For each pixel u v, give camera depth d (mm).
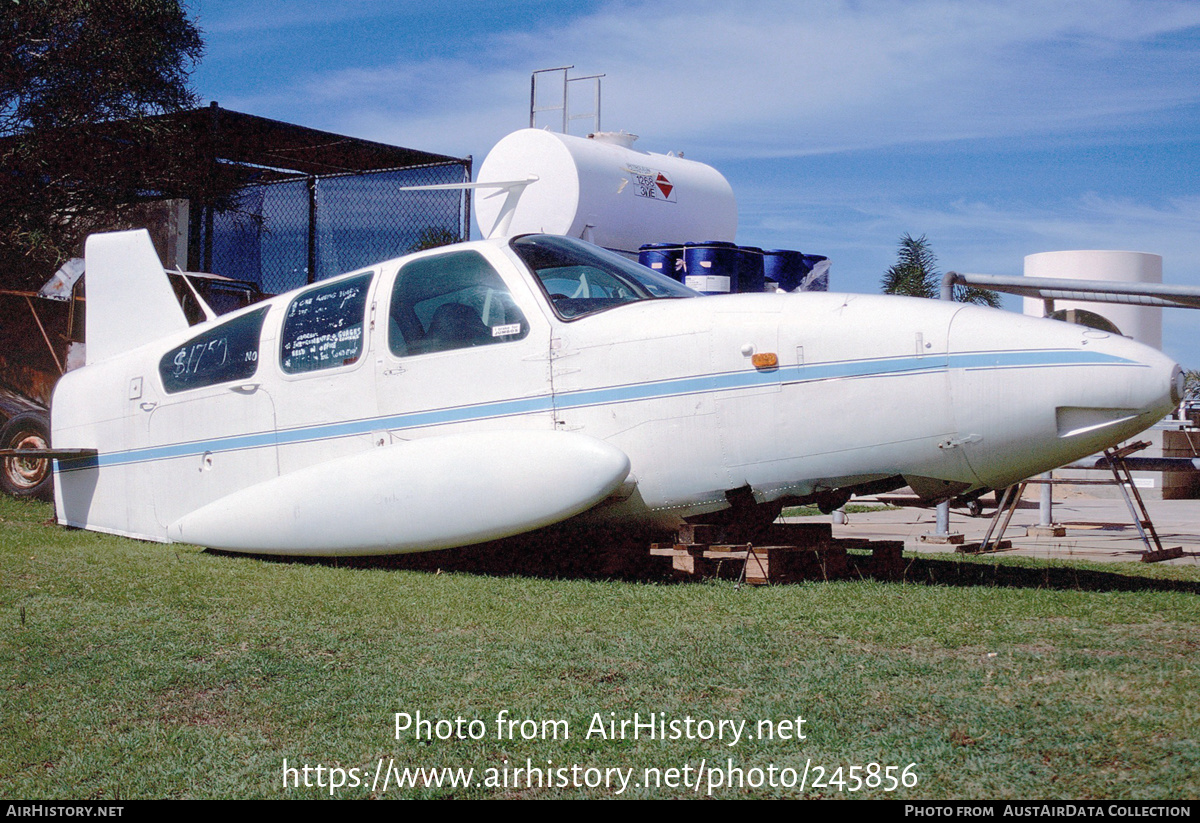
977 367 5062
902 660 3742
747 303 5590
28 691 3623
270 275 16984
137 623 4625
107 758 2986
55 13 16312
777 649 3945
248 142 16688
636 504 5750
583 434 5727
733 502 5660
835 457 5309
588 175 8258
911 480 5387
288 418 6906
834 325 5324
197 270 16156
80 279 11695
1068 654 3809
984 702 3209
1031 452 5098
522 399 5934
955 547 8172
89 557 6773
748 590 5207
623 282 6070
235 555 7090
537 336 5934
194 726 3240
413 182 15547
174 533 7273
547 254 6207
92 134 16531
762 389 5379
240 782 2793
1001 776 2633
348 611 4828
